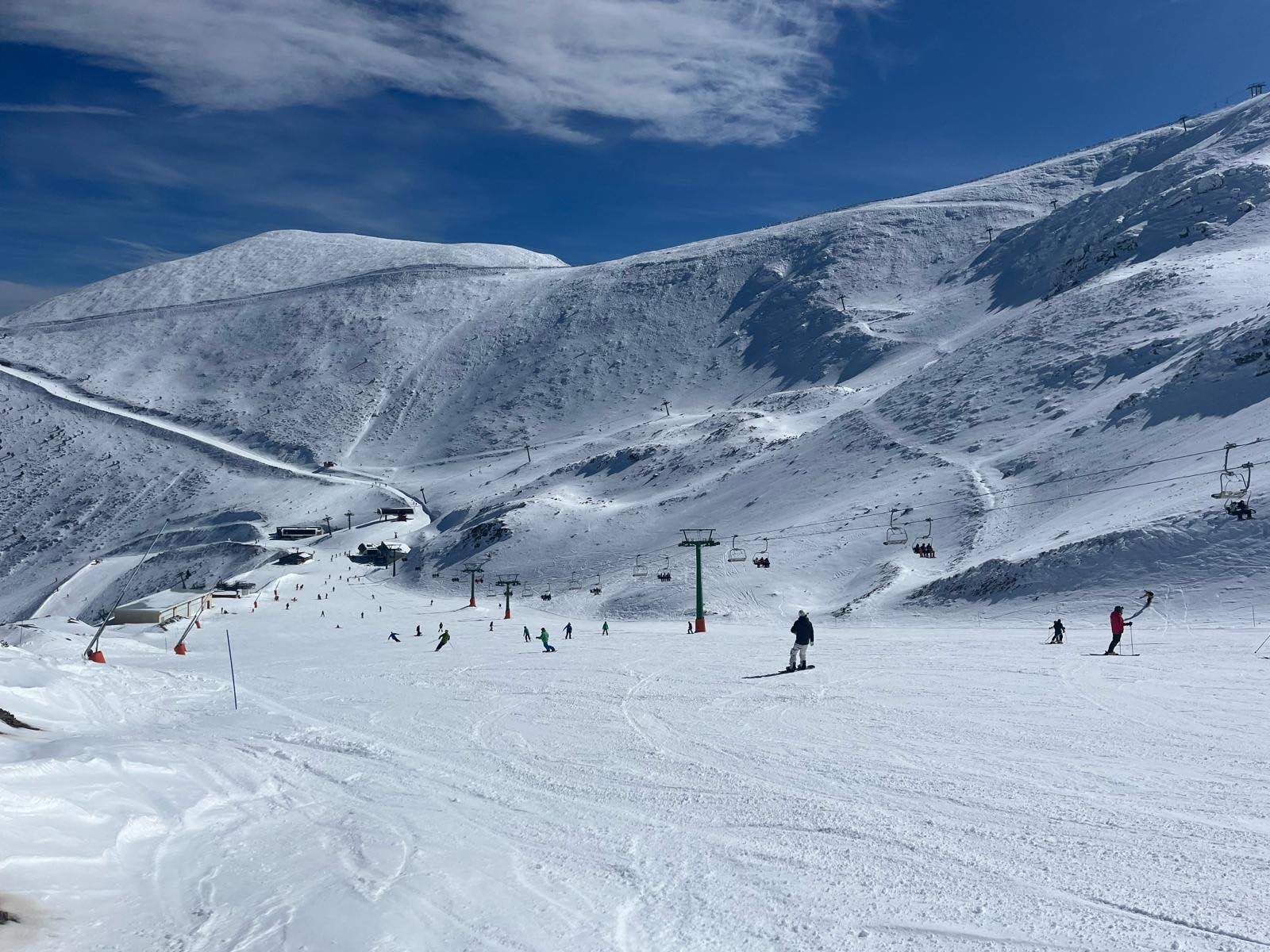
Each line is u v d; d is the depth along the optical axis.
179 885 8.40
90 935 7.22
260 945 6.98
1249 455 52.19
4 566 155.00
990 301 180.88
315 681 27.33
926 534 67.69
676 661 28.16
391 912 7.53
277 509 158.50
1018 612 45.62
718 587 69.06
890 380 149.62
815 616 57.88
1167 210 150.00
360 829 10.16
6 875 8.00
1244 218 134.88
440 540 121.62
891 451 92.31
